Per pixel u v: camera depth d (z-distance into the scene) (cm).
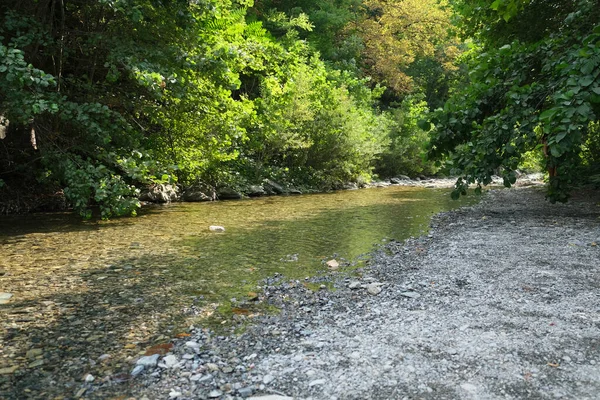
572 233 633
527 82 826
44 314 346
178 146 1022
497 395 219
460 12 1084
